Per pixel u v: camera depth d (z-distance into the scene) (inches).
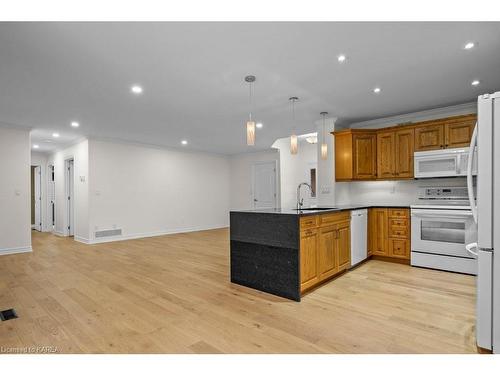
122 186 255.3
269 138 258.4
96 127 207.6
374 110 174.1
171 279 137.1
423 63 110.8
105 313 99.2
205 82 126.6
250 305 105.4
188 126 207.8
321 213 123.3
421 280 132.4
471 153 78.7
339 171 188.9
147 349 76.3
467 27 86.3
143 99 147.9
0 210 193.9
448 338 80.9
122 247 218.1
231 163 357.4
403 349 75.5
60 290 122.3
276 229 115.7
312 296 113.7
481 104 73.2
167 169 292.4
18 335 84.0
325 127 194.5
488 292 72.2
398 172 175.2
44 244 233.0
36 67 109.8
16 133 201.9
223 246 221.5
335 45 96.3
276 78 123.6
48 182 315.9
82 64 107.7
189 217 311.7
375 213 172.1
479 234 73.4
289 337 82.0
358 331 85.4
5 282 133.2
